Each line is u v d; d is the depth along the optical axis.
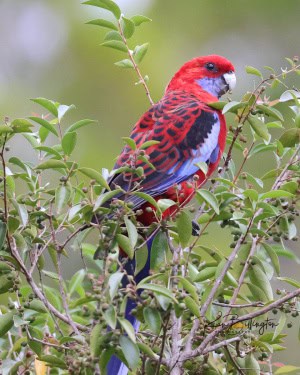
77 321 9.09
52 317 8.32
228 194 8.09
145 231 8.07
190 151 9.77
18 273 8.03
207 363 7.93
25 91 16.28
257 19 17.22
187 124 9.94
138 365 7.18
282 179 8.55
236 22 17.06
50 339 8.19
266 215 8.06
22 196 8.16
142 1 16.56
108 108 15.94
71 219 8.20
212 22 16.89
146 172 9.46
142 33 16.16
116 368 7.91
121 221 7.76
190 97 10.66
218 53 16.91
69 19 16.77
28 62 16.70
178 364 7.54
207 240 13.41
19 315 7.80
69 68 16.39
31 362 8.09
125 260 7.64
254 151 8.88
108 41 9.62
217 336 7.97
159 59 16.05
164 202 7.82
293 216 8.33
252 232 8.06
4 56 16.73
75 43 16.50
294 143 8.67
